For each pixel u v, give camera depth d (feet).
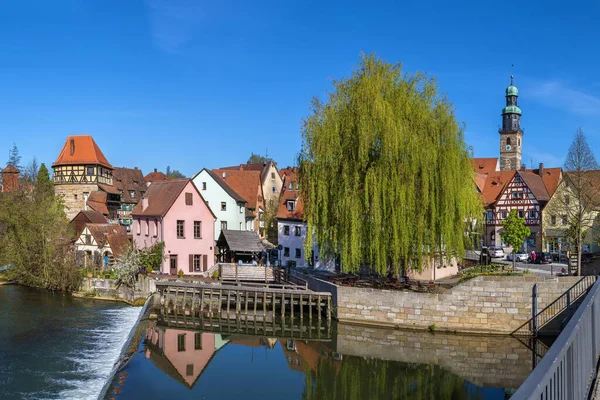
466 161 110.32
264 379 72.28
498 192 226.79
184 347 90.58
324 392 67.10
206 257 164.66
